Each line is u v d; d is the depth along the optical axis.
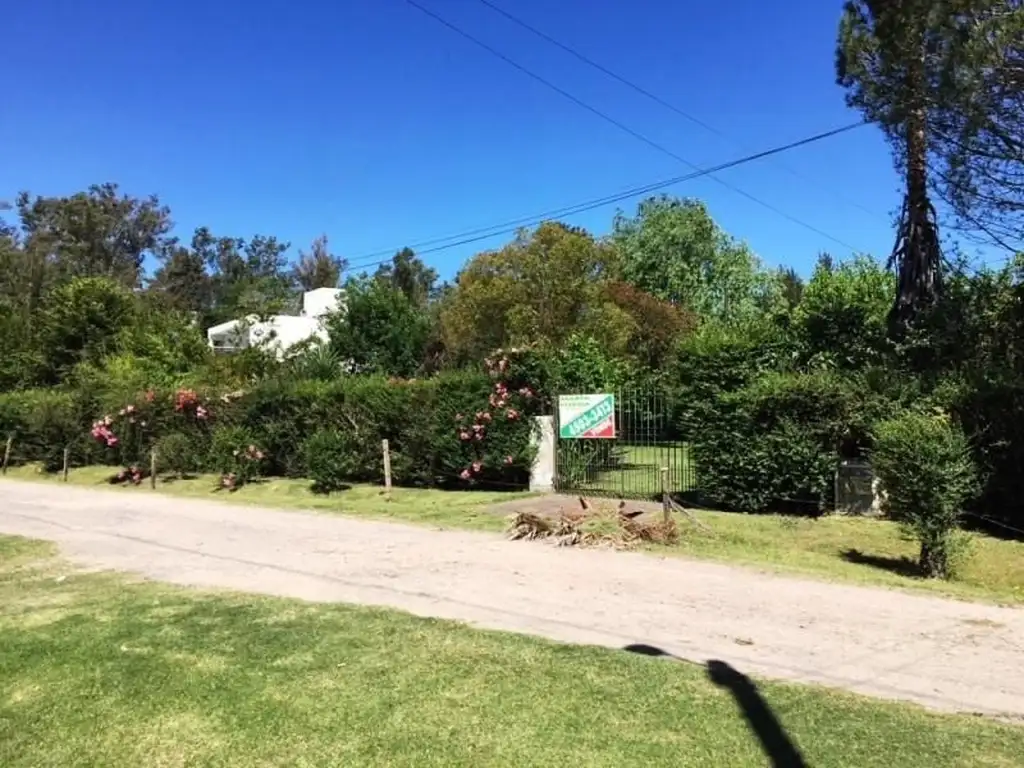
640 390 15.83
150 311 36.41
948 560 9.44
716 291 44.69
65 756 4.55
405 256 86.62
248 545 11.25
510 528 11.57
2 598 8.25
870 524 12.11
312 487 17.81
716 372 13.93
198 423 21.19
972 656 6.16
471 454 16.38
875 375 13.55
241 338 35.62
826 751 4.38
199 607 7.60
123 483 20.59
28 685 5.59
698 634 6.69
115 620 7.16
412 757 4.39
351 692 5.31
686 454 14.78
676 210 45.62
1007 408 12.02
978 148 13.61
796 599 7.89
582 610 7.46
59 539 12.02
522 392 16.02
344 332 36.06
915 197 17.14
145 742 4.69
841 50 15.03
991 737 4.59
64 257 80.62
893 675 5.71
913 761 4.26
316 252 90.06
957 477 9.36
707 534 11.45
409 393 17.38
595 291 34.03
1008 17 11.82
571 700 5.12
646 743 4.50
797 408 13.20
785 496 12.99
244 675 5.66
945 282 17.53
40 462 24.78
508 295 33.94
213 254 98.56
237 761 4.43
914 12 13.12
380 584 8.62
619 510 11.80
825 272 28.94
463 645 6.26
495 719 4.84
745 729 4.67
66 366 32.56
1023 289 15.92
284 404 19.62
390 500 15.95
